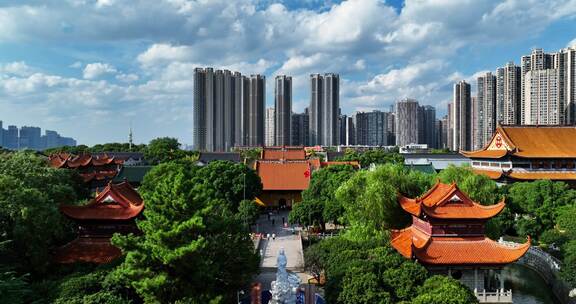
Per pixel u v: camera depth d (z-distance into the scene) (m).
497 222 70.88
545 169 113.81
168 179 49.62
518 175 112.44
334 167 117.81
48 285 45.94
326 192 101.25
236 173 102.62
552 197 83.44
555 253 77.31
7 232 51.44
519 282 70.38
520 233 83.19
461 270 56.56
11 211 50.38
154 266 45.38
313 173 122.31
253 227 104.94
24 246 50.88
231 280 48.91
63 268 52.97
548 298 64.19
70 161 130.38
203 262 43.94
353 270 46.22
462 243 56.75
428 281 45.16
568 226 70.25
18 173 62.34
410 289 44.84
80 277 45.69
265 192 131.25
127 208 58.31
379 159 168.88
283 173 134.62
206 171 101.88
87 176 124.81
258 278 66.06
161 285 42.44
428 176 82.25
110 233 57.72
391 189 70.75
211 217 50.22
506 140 115.31
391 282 45.59
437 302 40.78
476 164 129.12
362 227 69.19
